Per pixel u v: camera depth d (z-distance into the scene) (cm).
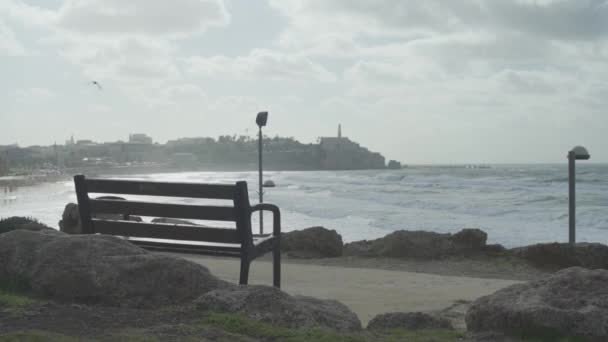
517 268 896
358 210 3741
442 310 564
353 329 384
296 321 367
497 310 378
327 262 964
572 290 379
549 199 4056
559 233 2291
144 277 416
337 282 753
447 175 11119
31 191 10344
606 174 9831
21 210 5100
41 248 443
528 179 7962
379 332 384
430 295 665
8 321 357
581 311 352
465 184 7094
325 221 3089
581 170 12950
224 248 487
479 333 372
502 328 371
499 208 3478
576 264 888
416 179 9775
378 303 618
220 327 350
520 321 361
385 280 771
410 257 995
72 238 449
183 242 525
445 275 828
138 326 351
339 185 8606
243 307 380
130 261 426
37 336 312
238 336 334
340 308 414
